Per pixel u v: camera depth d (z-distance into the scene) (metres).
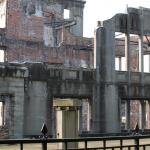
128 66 35.69
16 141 9.20
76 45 46.62
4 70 28.17
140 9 36.69
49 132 30.67
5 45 41.75
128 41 35.78
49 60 44.44
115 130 34.34
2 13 43.66
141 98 36.28
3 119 29.41
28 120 29.80
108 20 34.75
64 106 15.17
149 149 16.67
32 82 30.25
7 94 28.30
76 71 32.84
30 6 44.41
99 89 33.94
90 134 31.20
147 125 40.66
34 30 44.31
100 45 34.34
